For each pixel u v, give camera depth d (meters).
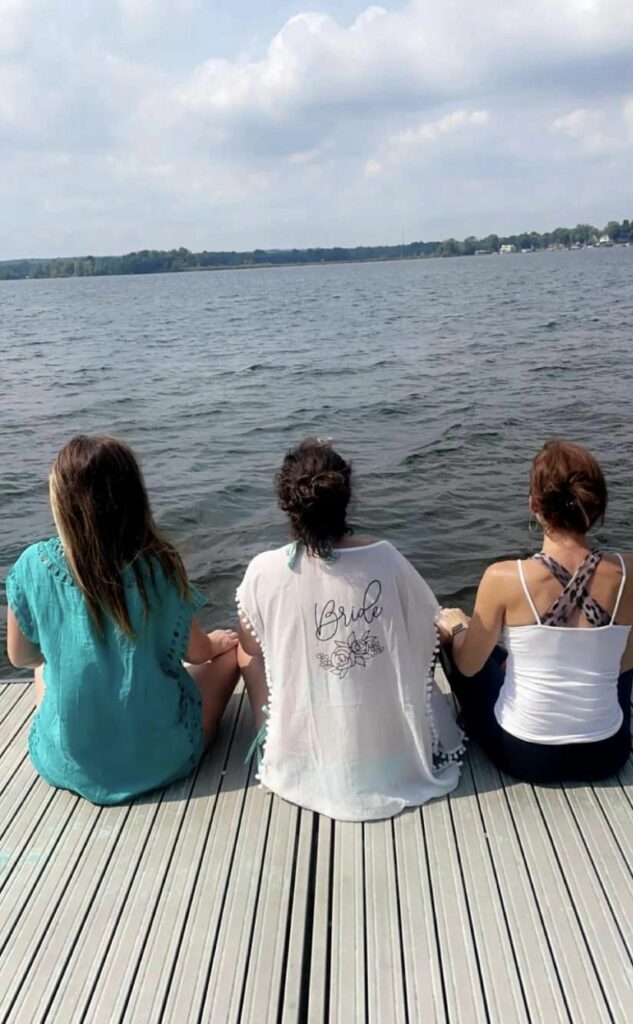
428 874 2.47
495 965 2.15
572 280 59.94
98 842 2.65
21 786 2.97
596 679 2.67
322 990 2.10
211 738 3.15
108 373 20.14
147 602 2.64
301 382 17.14
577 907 2.33
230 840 2.64
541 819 2.68
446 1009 2.04
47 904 2.41
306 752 2.75
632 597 2.60
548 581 2.59
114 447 2.58
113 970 2.18
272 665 2.70
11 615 2.72
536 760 2.77
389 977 2.13
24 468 10.16
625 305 33.91
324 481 2.51
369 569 2.58
